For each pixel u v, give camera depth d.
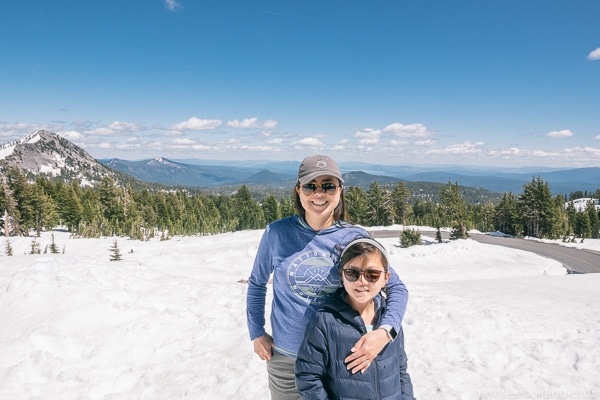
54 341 6.35
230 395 5.07
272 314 2.78
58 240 68.19
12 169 76.44
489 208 96.44
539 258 43.16
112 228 78.50
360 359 2.20
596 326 7.93
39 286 8.34
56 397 5.26
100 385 5.48
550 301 11.40
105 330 6.93
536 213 73.62
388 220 86.31
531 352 6.32
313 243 2.55
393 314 2.37
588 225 85.50
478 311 8.35
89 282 8.65
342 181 2.54
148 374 5.80
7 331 6.84
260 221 90.44
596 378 5.52
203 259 30.00
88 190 98.38
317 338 2.33
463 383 5.34
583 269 40.25
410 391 2.53
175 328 7.29
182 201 98.81
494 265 35.84
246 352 6.31
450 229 73.69
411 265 33.38
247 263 28.91
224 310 8.22
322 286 2.53
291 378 2.75
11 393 5.22
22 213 75.88
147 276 10.32
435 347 6.61
